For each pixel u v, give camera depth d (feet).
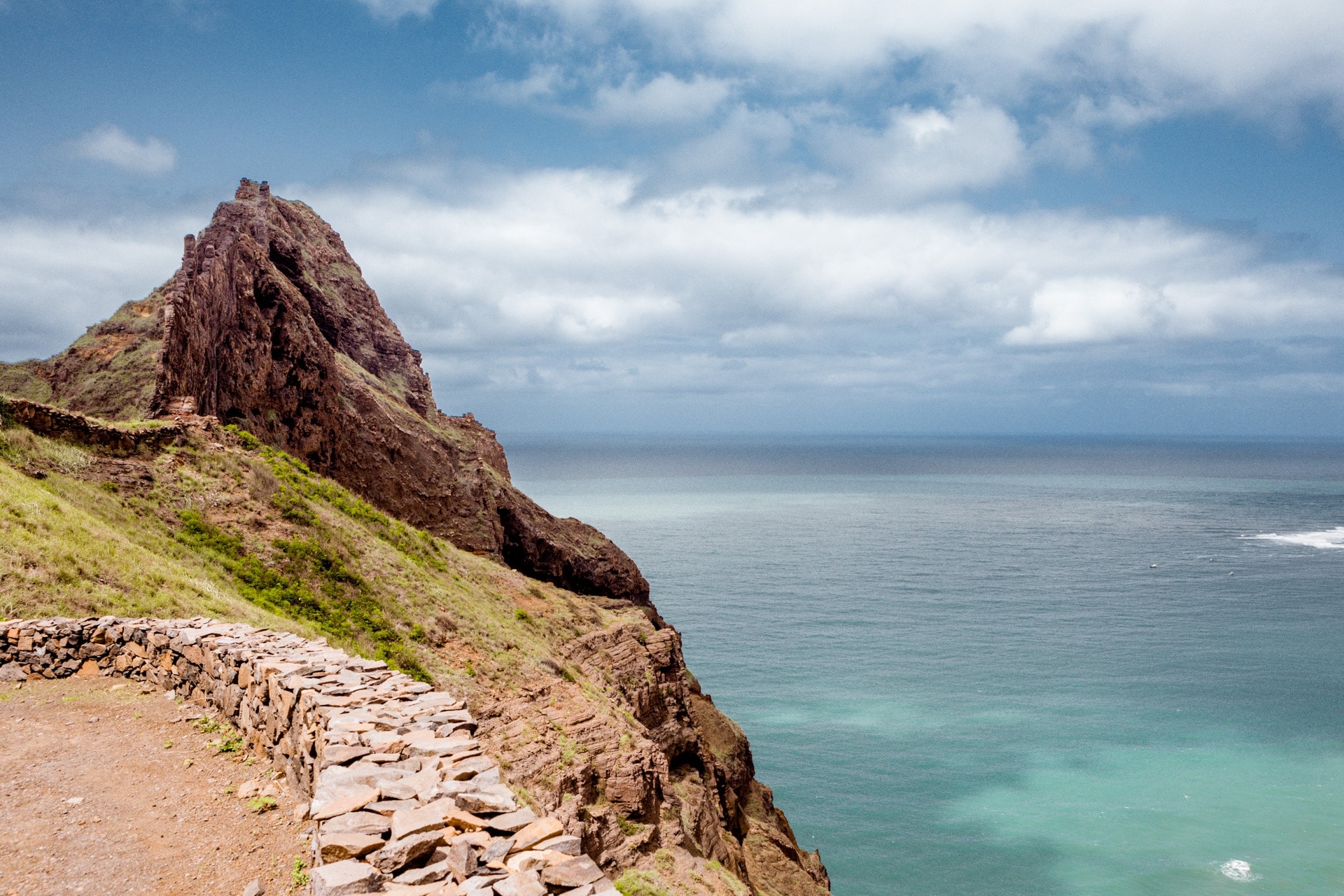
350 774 29.50
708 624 522.88
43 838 31.83
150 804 35.83
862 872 230.89
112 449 110.32
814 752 316.19
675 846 110.52
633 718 138.41
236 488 122.11
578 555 227.61
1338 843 251.60
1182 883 228.43
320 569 118.01
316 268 236.22
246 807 36.22
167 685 53.01
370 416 191.72
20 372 190.08
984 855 241.14
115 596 70.59
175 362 130.93
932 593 632.79
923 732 337.52
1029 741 329.31
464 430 261.85
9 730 43.91
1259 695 391.86
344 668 46.03
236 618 80.23
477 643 126.72
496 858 24.17
